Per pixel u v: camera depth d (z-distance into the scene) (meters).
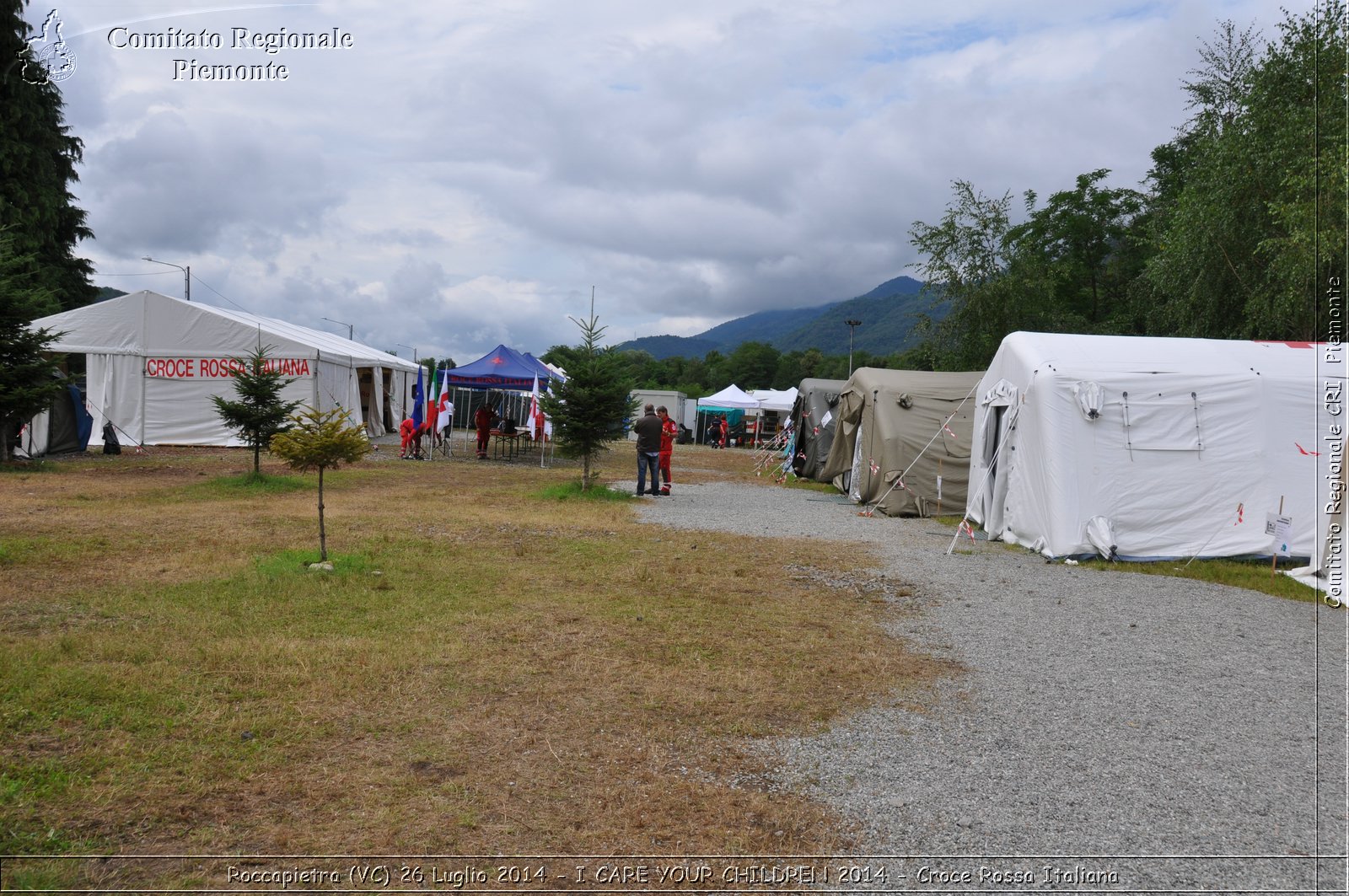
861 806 3.90
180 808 3.63
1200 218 18.66
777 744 4.57
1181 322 20.17
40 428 19.67
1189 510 10.79
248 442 16.30
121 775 3.90
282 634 6.17
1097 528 10.60
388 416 36.47
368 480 17.98
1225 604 8.47
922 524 14.15
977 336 30.12
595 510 14.33
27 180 33.53
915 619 7.45
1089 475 10.83
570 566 9.27
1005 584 9.12
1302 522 10.70
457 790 3.90
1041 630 7.20
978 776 4.25
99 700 4.76
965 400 15.02
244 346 24.56
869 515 15.21
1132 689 5.68
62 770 3.90
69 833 3.39
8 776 3.81
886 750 4.54
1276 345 12.27
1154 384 11.05
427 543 10.24
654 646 6.30
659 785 4.04
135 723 4.46
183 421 24.30
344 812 3.67
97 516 11.52
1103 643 6.81
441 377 24.27
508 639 6.30
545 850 3.43
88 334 23.92
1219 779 4.29
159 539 9.86
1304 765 4.48
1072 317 31.61
